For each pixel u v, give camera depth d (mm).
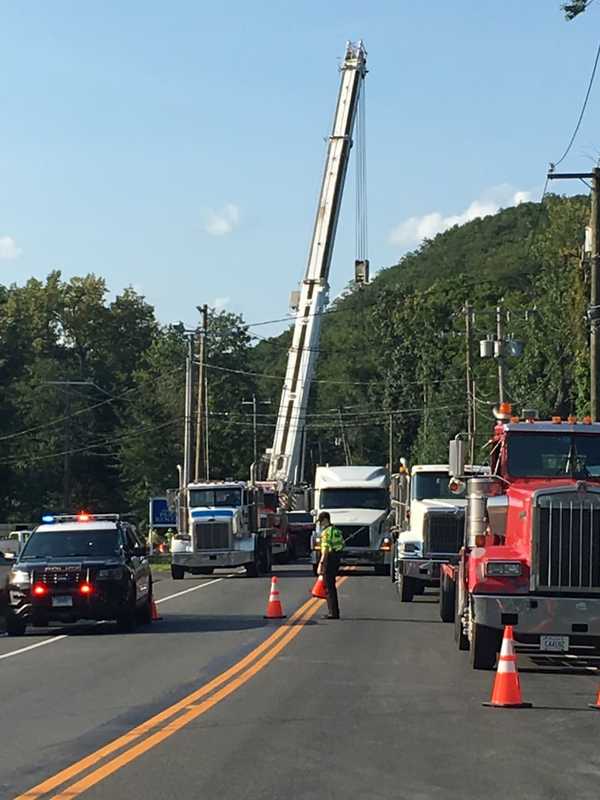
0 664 18141
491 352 50406
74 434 88812
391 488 37906
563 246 74188
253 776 9898
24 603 22438
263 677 16000
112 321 104125
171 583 39281
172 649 19578
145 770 10180
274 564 54906
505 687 13578
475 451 56625
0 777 9977
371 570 46281
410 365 100562
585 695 14523
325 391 119875
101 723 12648
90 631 23484
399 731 11969
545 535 15977
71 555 23453
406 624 23688
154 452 88812
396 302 104312
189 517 42500
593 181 30500
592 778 9820
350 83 47000
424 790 9359
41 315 101062
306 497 45156
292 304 48031
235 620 24828
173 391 95438
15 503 88000
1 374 90312
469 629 17484
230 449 98938
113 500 93375
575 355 54562
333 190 47062
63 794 9266
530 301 85312
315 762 10453
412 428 101000
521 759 10586
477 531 18062
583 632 15883
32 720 12914
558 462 18312
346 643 20172
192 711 13227
